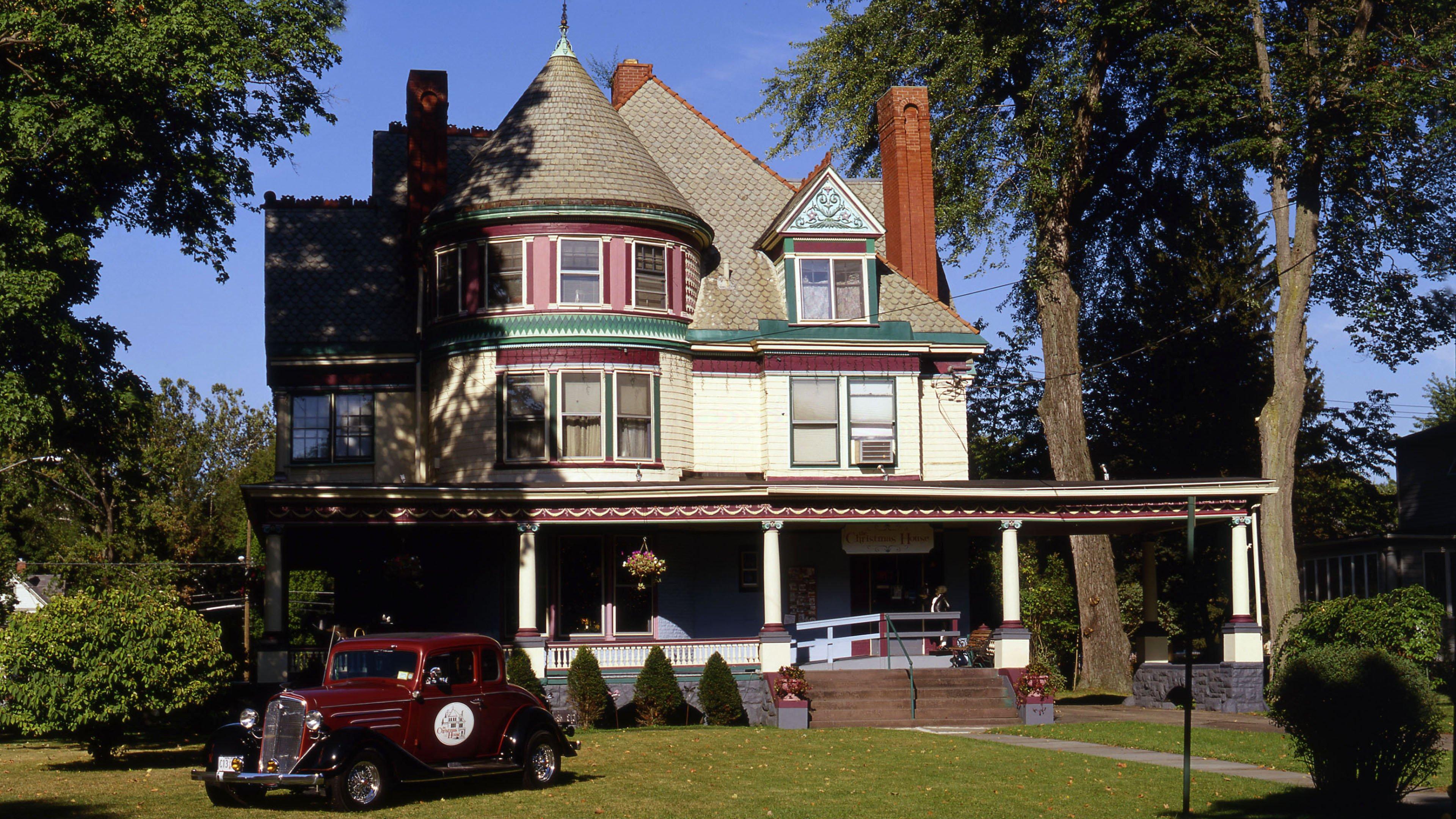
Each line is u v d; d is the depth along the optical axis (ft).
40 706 59.41
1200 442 148.05
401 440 100.89
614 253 97.60
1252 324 146.92
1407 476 152.46
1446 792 52.01
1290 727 49.67
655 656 85.76
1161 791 52.90
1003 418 164.35
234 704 81.05
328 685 50.55
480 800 49.26
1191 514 47.19
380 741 47.34
